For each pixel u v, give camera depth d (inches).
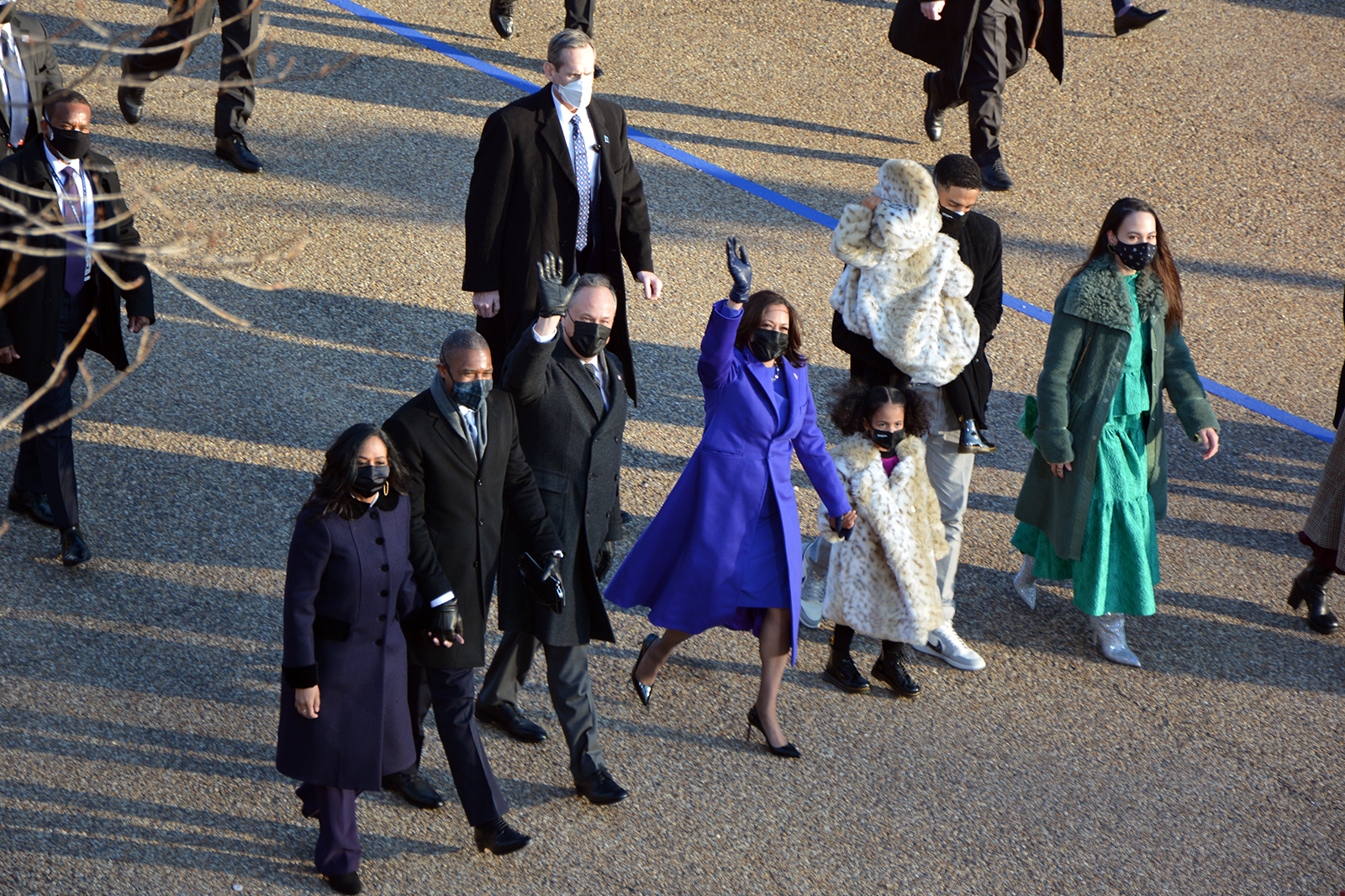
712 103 1482.5
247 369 997.8
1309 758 783.7
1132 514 823.1
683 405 1050.1
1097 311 797.9
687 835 674.2
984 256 807.7
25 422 803.4
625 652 816.3
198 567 816.3
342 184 1226.0
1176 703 821.9
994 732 780.0
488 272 838.5
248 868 619.8
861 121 1486.2
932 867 673.0
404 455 604.7
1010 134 1496.1
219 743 694.5
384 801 676.7
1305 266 1320.1
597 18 1638.8
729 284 1182.9
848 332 813.2
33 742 674.2
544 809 680.4
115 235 793.6
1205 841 712.4
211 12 1166.3
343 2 1583.4
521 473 649.6
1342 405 893.8
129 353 992.2
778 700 788.0
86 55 1347.2
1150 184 1425.9
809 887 650.2
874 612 763.4
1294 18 1839.3
